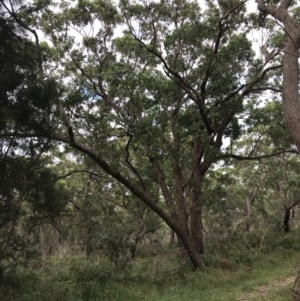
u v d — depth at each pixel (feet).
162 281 39.93
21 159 27.71
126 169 52.75
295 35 27.02
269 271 41.52
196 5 50.11
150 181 63.26
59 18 44.83
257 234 64.64
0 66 24.57
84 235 55.06
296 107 25.81
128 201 69.21
